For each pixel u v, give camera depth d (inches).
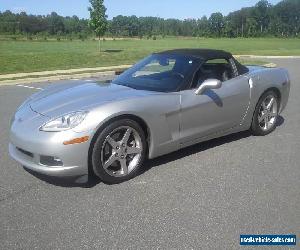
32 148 151.6
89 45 1727.4
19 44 1817.2
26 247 119.0
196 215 137.4
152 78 194.7
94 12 1102.4
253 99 217.0
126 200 149.3
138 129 166.4
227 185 162.4
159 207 143.6
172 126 178.5
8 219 135.5
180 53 207.6
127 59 853.2
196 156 197.3
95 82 206.2
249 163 187.9
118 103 160.2
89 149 153.8
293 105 325.4
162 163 187.9
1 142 223.8
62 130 149.0
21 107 180.9
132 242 121.3
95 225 131.3
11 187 161.6
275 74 232.2
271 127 236.5
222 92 198.4
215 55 203.8
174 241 121.7
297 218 135.3
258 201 147.8
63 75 569.6
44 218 136.3
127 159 168.6
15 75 562.9
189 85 186.4
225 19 4665.4
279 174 174.2
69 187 161.3
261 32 4628.4
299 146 214.1
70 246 119.4
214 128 199.3
